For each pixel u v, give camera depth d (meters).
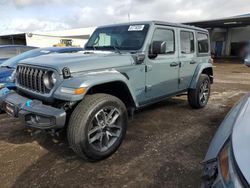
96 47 4.41
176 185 2.63
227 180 1.31
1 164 3.07
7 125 4.41
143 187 2.60
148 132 4.09
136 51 3.79
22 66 3.47
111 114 3.17
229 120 1.92
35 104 2.97
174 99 6.48
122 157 3.24
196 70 5.26
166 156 3.26
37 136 3.91
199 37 5.32
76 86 2.77
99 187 2.61
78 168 2.98
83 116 2.84
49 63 3.00
